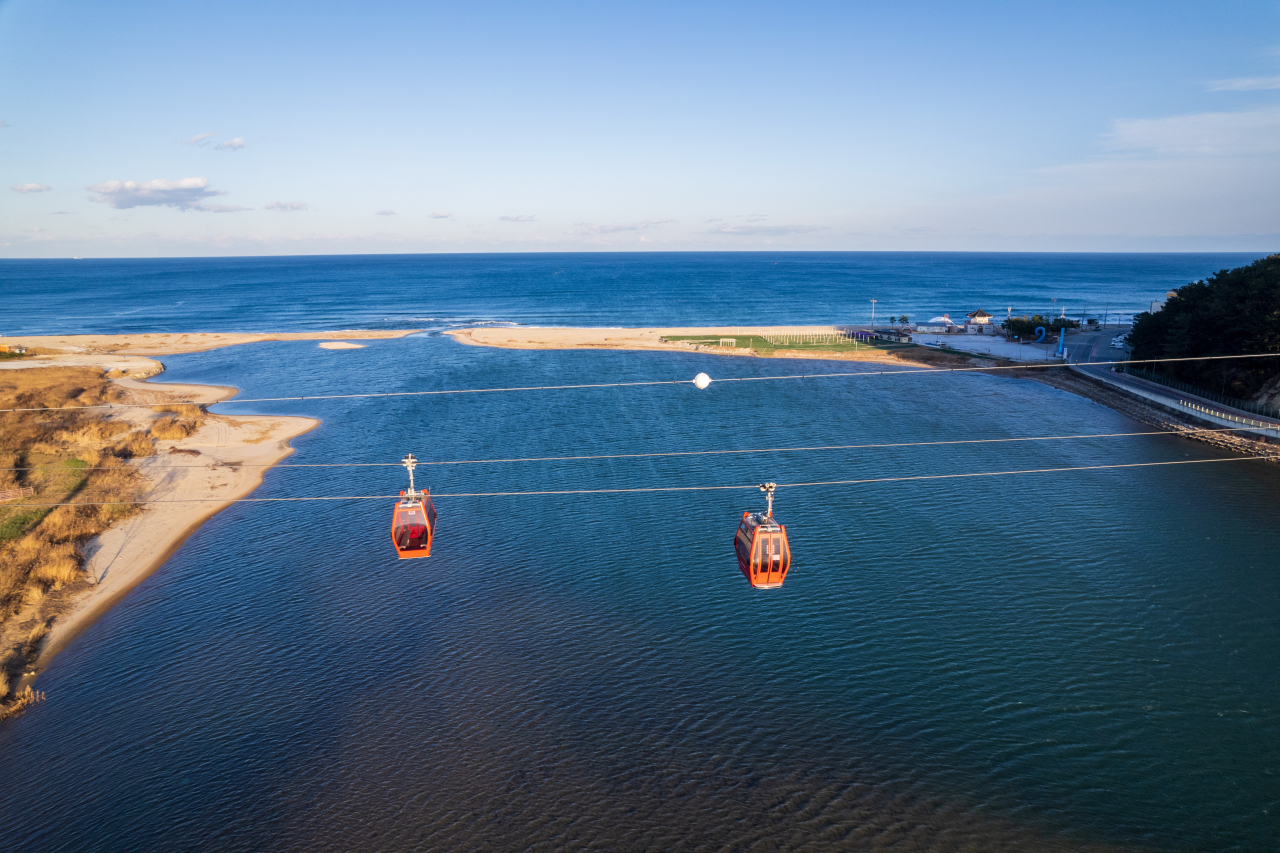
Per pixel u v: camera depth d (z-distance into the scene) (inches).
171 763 1189.7
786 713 1291.8
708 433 2940.5
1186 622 1546.5
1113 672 1386.6
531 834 1053.8
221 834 1058.1
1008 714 1279.5
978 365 4453.7
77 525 2003.0
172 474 2492.6
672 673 1402.6
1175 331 3619.6
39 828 1070.4
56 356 4982.8
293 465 2608.3
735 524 2044.8
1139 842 1031.6
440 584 1739.7
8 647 1480.1
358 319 7613.2
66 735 1252.5
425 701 1332.4
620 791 1129.4
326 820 1081.4
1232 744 1205.7
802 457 2625.5
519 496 2279.8
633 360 4825.3
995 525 2026.3
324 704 1326.3
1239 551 1862.7
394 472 2527.1
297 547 1951.3
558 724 1272.1
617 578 1755.7
